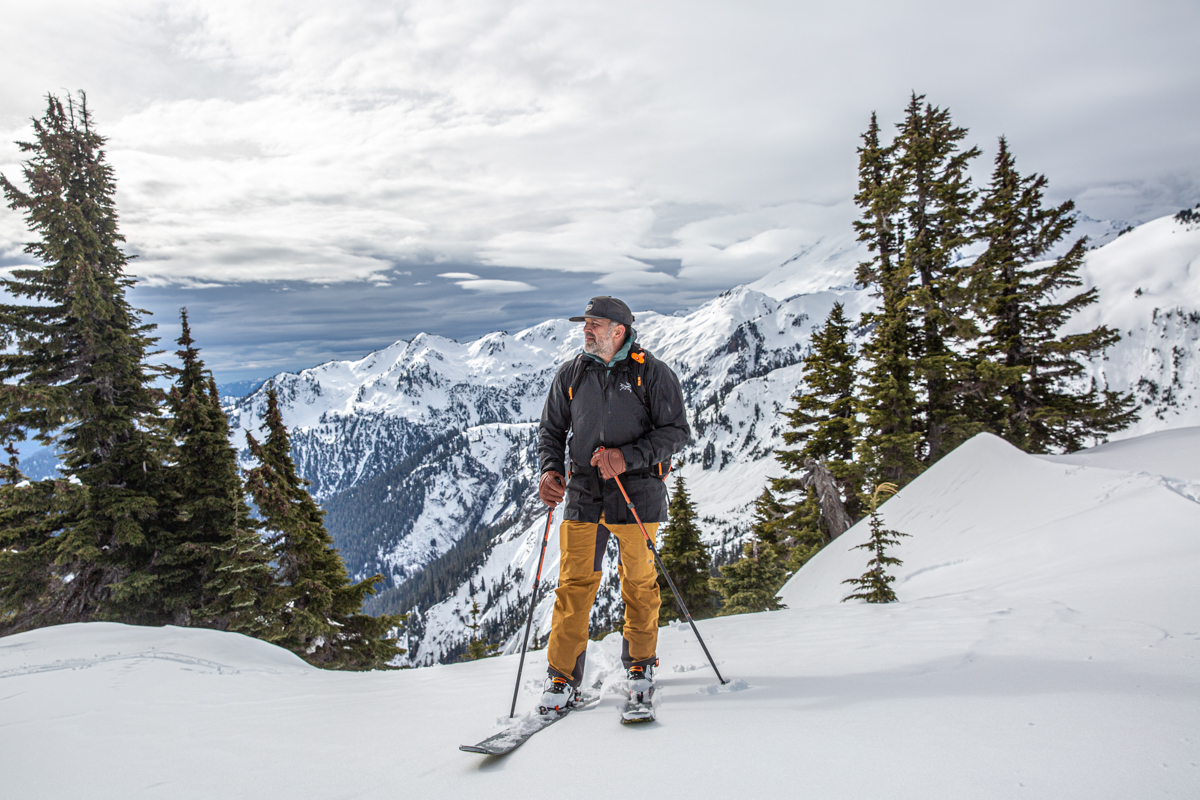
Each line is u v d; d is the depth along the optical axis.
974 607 4.39
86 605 18.08
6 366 17.81
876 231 26.44
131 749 2.74
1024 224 25.56
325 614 20.47
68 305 18.06
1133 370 194.38
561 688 2.73
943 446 24.39
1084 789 1.34
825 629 4.34
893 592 9.55
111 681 4.52
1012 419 26.06
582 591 2.95
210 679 4.74
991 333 26.52
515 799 1.67
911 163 25.09
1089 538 7.49
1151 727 1.64
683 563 22.09
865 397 25.33
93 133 18.78
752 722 2.11
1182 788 1.28
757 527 27.95
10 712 3.71
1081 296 25.45
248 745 2.67
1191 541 5.68
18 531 17.09
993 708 1.95
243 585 17.92
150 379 19.47
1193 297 199.50
